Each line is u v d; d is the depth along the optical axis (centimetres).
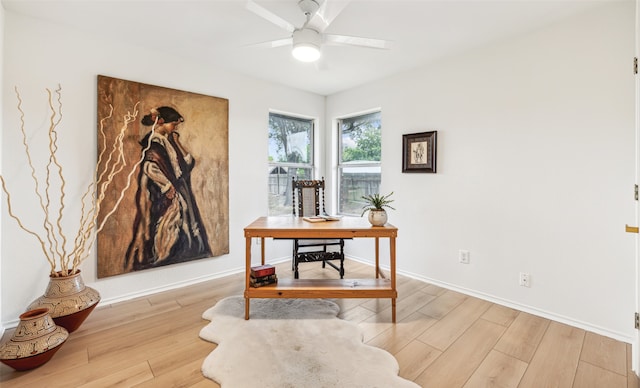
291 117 426
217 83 335
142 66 283
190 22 240
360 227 242
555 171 238
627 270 208
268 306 262
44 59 236
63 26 243
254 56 306
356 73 352
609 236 215
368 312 254
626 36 205
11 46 222
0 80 214
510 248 264
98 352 194
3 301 224
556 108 236
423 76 327
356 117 425
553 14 223
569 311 233
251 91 365
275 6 214
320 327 225
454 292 300
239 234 360
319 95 440
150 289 293
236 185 355
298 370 174
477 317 245
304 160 443
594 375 173
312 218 280
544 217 244
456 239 302
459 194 298
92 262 260
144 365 181
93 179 259
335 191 447
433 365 182
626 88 206
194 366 181
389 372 173
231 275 351
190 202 314
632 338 206
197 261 326
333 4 177
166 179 296
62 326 205
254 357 186
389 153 364
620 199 210
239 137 356
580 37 223
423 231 331
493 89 272
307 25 198
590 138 221
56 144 242
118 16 230
